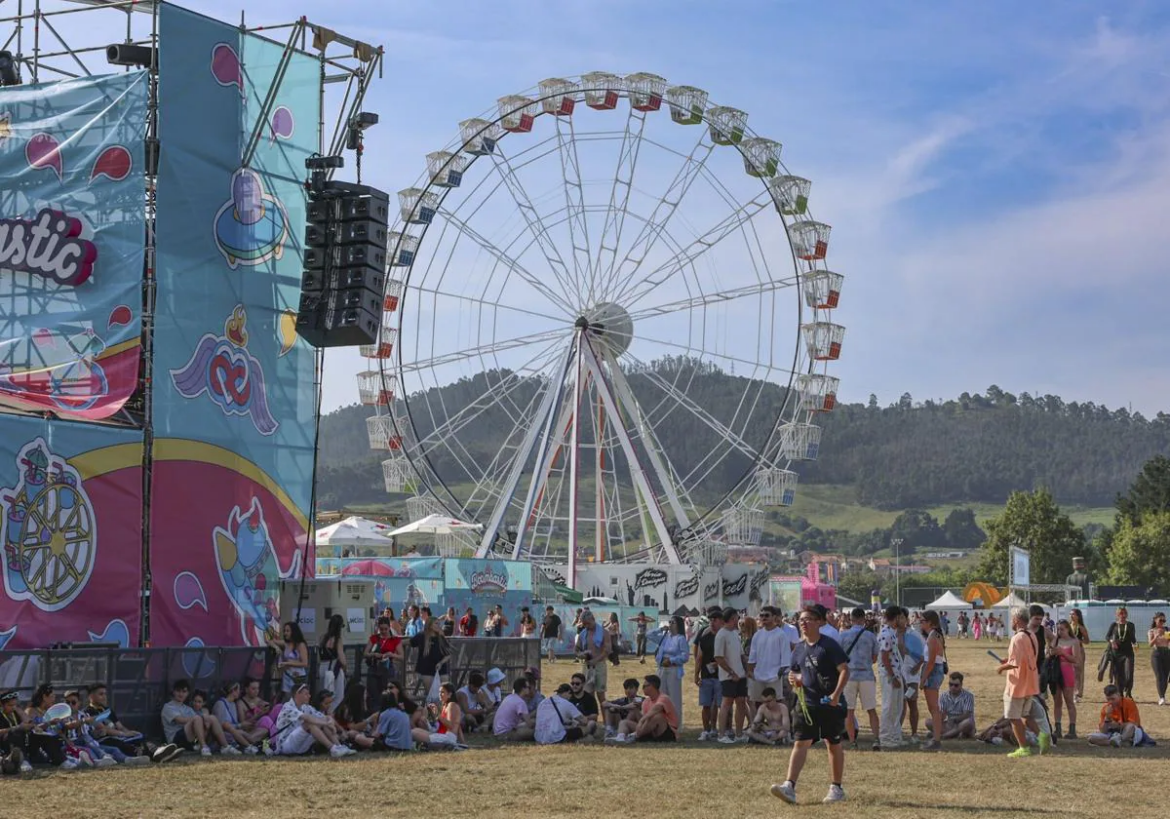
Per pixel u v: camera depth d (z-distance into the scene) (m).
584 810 14.48
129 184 24.02
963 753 20.97
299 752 19.98
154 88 24.27
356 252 24.81
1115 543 136.62
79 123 24.45
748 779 17.27
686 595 65.06
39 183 24.52
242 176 25.70
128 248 23.89
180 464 24.08
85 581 22.34
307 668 22.48
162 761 18.80
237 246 25.52
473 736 23.59
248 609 25.16
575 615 53.50
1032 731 22.30
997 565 148.00
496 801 15.16
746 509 60.66
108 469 22.81
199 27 24.88
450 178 61.47
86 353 23.77
